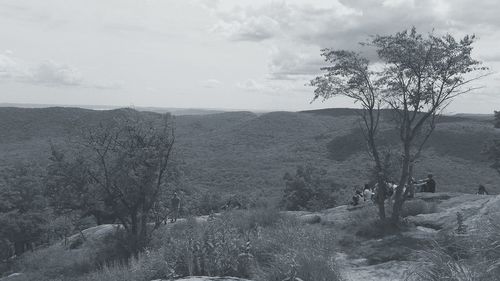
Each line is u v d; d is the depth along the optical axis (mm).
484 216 5133
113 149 22719
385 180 13391
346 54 13039
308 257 6254
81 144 22641
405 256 7852
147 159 21828
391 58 12211
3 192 62500
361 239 10945
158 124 23375
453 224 9898
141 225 21844
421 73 12289
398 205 12352
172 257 7008
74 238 30688
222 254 6812
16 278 20672
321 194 65125
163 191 22625
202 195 37438
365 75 12906
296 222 12781
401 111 12836
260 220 13109
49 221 58562
